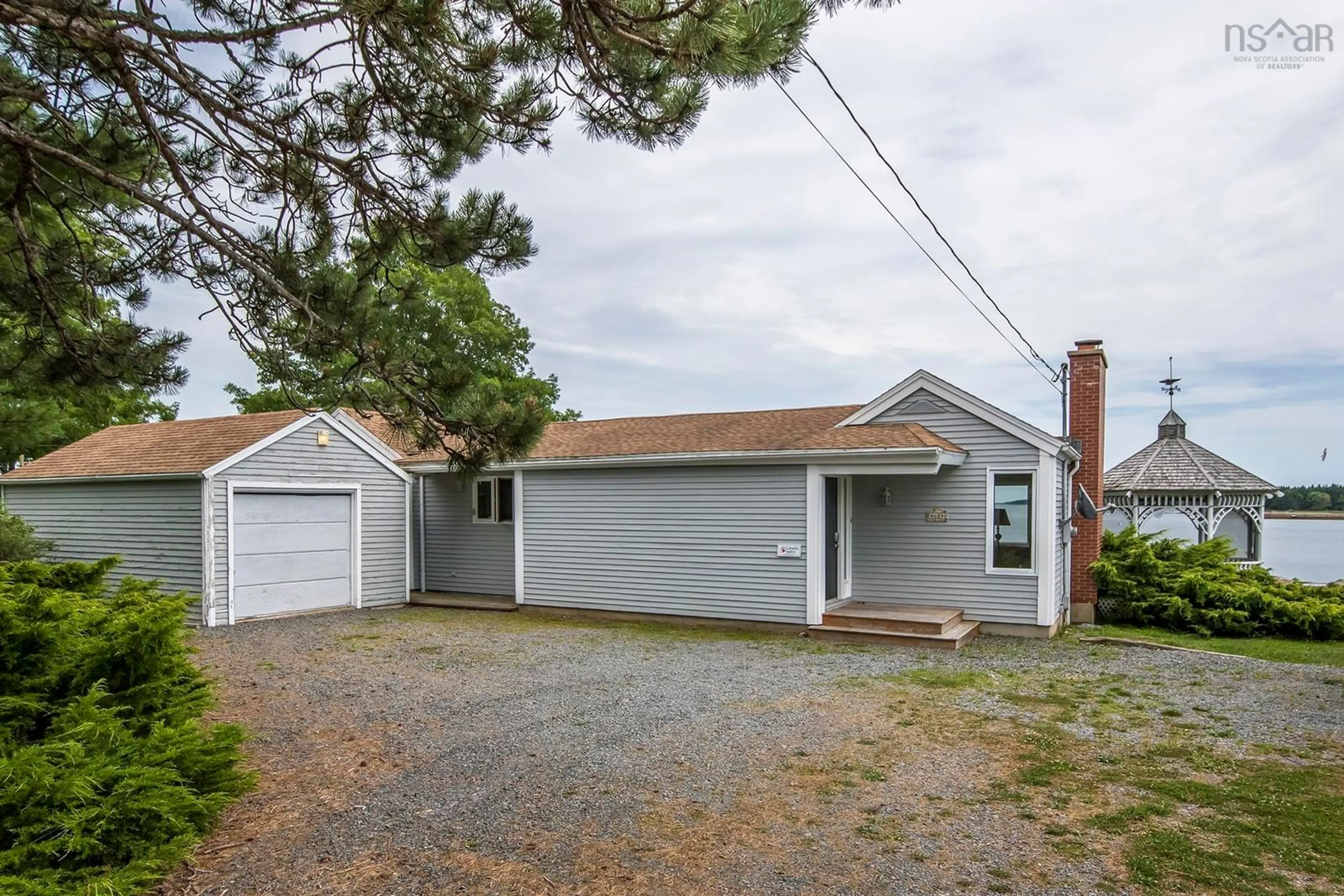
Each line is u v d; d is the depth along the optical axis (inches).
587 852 156.9
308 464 513.7
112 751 149.3
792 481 445.4
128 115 204.7
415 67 187.3
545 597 522.3
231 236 212.4
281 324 216.5
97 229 228.7
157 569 480.1
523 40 172.9
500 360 1047.6
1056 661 361.7
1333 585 527.2
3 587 175.8
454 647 395.5
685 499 477.4
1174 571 518.9
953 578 446.6
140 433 586.2
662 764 211.2
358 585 542.0
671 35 138.5
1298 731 245.3
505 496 580.1
